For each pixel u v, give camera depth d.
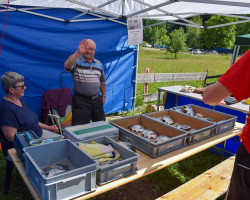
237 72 1.03
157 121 2.21
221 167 2.42
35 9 3.65
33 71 3.82
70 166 1.52
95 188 1.33
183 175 3.19
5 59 3.52
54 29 3.88
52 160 1.55
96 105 3.14
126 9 4.09
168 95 4.64
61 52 4.03
